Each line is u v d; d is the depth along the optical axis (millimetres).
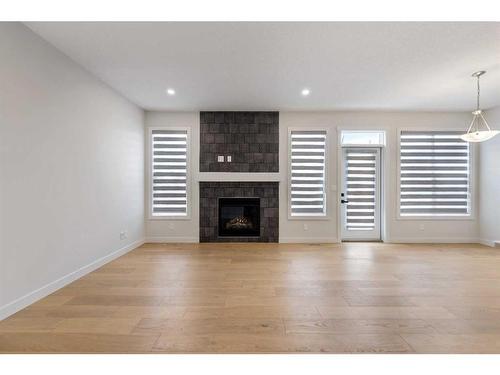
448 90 4617
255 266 4160
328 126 5941
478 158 5949
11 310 2584
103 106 4289
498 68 3750
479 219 5938
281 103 5367
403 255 4840
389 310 2660
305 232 5945
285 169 5945
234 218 6078
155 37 2986
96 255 4094
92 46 3180
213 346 2066
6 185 2562
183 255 4836
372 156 6086
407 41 3055
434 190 6004
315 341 2133
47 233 3086
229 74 3969
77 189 3643
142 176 5750
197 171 5938
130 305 2775
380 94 4832
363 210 6082
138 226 5590
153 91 4680
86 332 2260
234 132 5930
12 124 2631
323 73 3922
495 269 4000
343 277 3641
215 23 2729
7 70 2578
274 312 2615
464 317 2520
